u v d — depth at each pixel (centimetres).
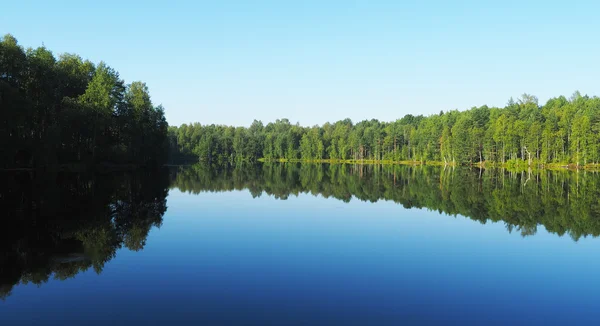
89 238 1591
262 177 5628
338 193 3591
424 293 1062
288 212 2438
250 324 843
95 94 5531
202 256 1380
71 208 2289
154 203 2659
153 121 7306
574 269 1303
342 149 14675
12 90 3997
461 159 10294
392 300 1005
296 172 7162
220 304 953
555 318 923
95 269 1208
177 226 1906
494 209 2612
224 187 3962
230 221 2077
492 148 9819
